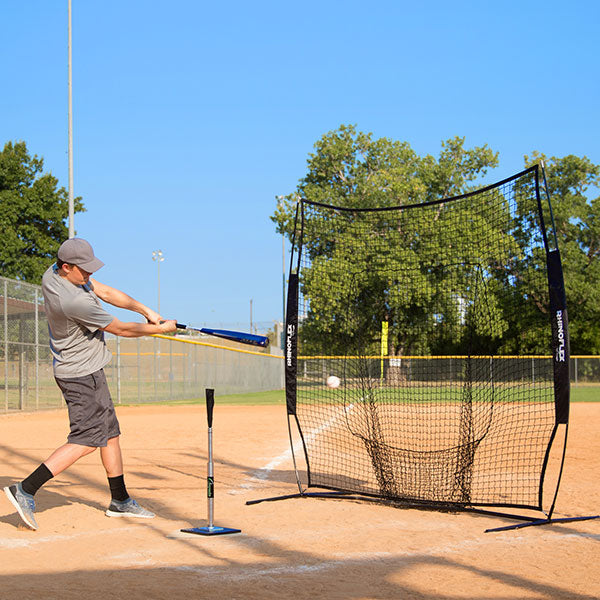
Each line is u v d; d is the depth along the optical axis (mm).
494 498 6945
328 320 9406
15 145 41344
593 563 4453
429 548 4863
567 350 5480
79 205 43438
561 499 6863
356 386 10227
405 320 10219
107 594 3650
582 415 17391
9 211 40219
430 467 7777
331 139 47125
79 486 7469
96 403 5535
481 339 8289
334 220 8984
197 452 10695
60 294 5375
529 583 3973
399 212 9148
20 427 14859
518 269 7453
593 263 45906
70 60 22156
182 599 3596
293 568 4289
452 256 8781
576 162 47031
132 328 5645
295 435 12945
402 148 47688
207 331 5898
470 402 7277
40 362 20781
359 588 3857
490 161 45500
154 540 5047
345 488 7426
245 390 35938
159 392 27250
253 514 6086
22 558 4477
